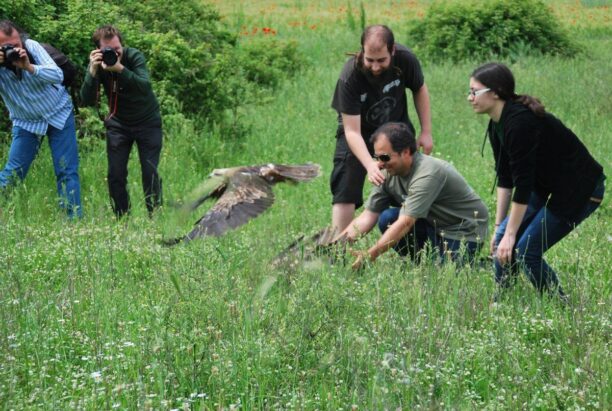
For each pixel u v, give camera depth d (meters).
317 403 7.22
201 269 9.62
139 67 14.20
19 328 8.38
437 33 32.56
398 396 7.12
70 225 12.55
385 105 11.64
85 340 8.21
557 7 52.12
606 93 25.23
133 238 11.67
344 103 11.48
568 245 11.77
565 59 32.44
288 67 29.70
